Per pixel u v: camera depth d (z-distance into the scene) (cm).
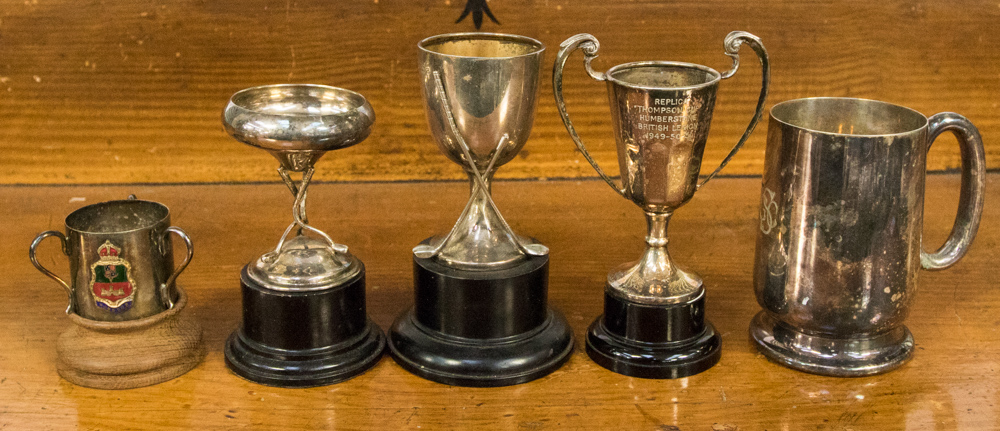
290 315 104
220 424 97
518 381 105
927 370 108
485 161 108
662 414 100
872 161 98
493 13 154
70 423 97
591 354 111
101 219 111
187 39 153
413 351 108
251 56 154
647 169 102
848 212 100
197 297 124
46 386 104
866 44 159
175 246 138
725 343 115
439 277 106
